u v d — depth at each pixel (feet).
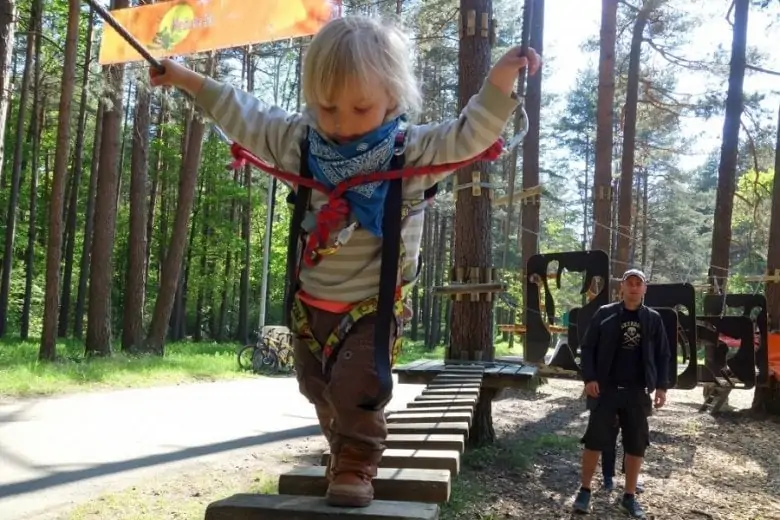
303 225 6.64
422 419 13.79
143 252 60.03
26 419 26.30
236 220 113.29
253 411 31.14
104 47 35.35
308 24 31.04
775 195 38.01
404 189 6.44
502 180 78.64
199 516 15.17
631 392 17.94
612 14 53.26
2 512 15.34
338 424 6.64
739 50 42.73
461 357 25.72
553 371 25.90
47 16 75.15
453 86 73.41
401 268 6.53
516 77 6.00
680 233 126.00
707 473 22.61
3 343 69.10
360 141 6.12
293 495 7.84
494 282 25.27
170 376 42.47
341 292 6.47
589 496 17.90
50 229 43.68
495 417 31.60
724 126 43.01
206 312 130.72
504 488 19.45
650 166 124.57
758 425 32.19
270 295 137.08
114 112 51.70
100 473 18.97
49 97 89.76
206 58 52.80
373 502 6.97
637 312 18.20
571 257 25.88
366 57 5.66
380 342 6.16
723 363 32.65
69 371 38.52
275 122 6.77
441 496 8.18
